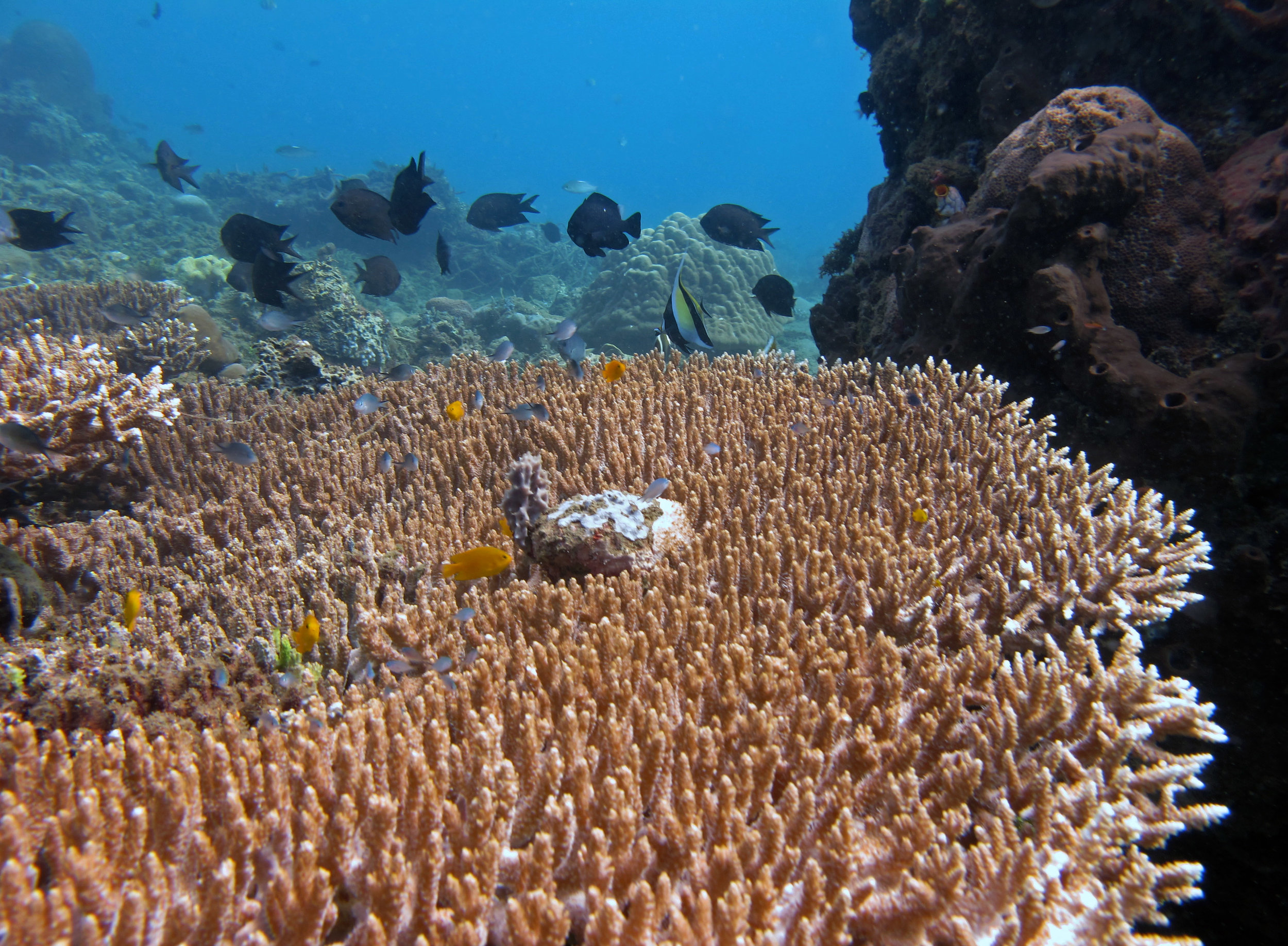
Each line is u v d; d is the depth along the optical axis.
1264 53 1.17
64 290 2.18
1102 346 1.01
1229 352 1.01
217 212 5.84
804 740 0.49
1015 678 0.60
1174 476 0.96
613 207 1.15
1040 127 1.17
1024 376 1.13
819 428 0.98
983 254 1.10
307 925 0.39
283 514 0.94
